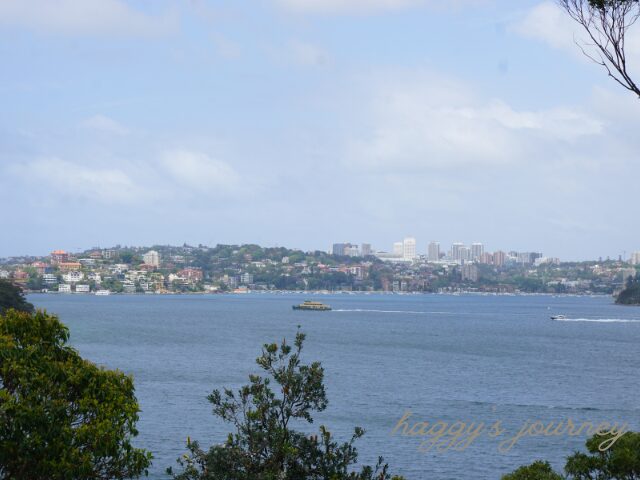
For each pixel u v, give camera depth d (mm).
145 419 63594
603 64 14922
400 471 49531
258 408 22609
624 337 181625
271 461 21625
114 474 24094
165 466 48688
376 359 121188
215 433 58344
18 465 22094
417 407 73500
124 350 129375
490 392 85000
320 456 22469
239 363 110188
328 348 141000
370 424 64062
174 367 104375
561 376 101812
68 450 22500
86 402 23625
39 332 24766
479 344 156000
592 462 25141
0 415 21812
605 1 14695
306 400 22875
